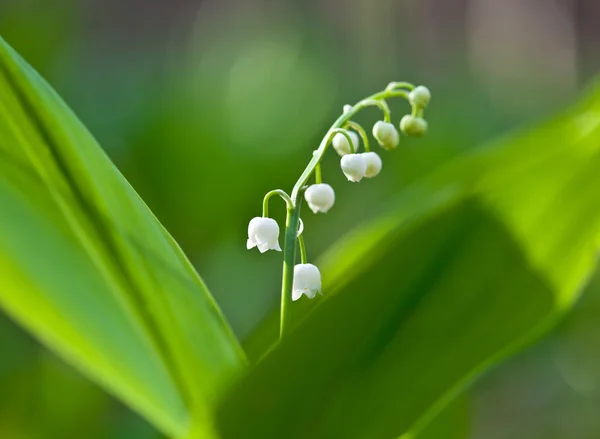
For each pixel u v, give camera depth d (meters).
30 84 0.54
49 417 0.82
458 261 0.54
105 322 0.59
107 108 1.37
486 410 1.18
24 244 0.58
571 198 0.54
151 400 0.59
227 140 1.21
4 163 0.56
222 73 1.72
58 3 1.59
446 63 2.77
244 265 1.09
